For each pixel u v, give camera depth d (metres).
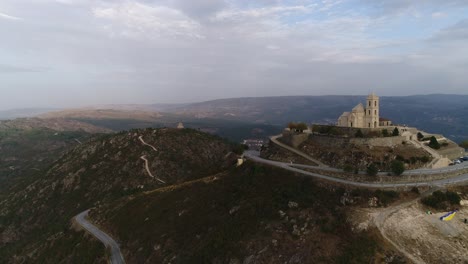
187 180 141.12
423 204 82.06
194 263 76.31
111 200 150.25
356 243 68.62
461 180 91.88
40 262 111.94
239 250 73.56
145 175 183.50
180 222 94.81
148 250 90.44
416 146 113.44
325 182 88.81
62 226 132.62
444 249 69.81
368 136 116.25
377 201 81.06
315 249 68.38
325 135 123.81
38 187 193.50
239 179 102.69
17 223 171.62
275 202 83.88
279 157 123.44
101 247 101.06
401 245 69.56
